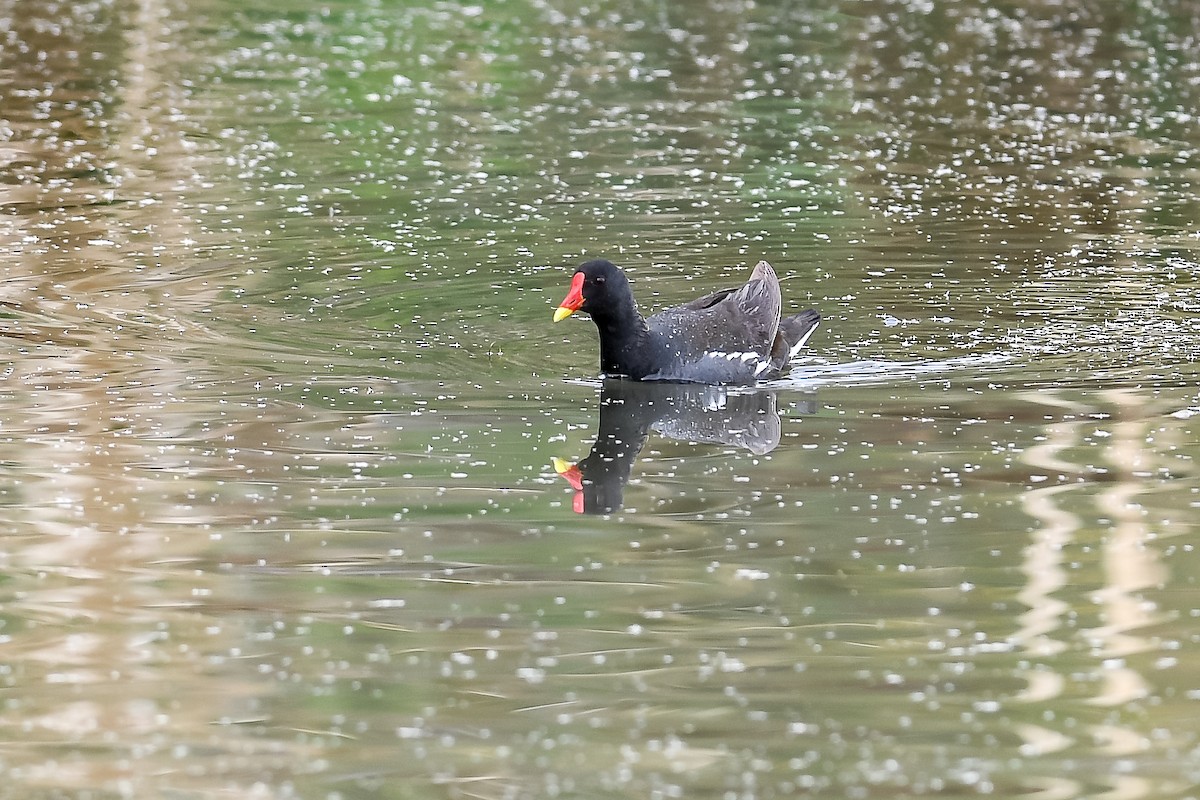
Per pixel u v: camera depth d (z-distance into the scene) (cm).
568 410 1520
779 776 903
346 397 1541
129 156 2514
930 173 2427
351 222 2158
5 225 2127
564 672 1025
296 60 3266
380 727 960
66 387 1551
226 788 896
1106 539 1207
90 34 3466
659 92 3003
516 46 3425
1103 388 1549
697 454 1402
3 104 2838
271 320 1770
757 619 1094
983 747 931
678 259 2006
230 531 1232
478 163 2488
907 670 1023
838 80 3102
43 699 991
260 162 2488
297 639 1069
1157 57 3272
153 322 1753
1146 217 2180
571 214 2206
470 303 1844
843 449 1405
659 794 886
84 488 1309
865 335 1727
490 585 1145
